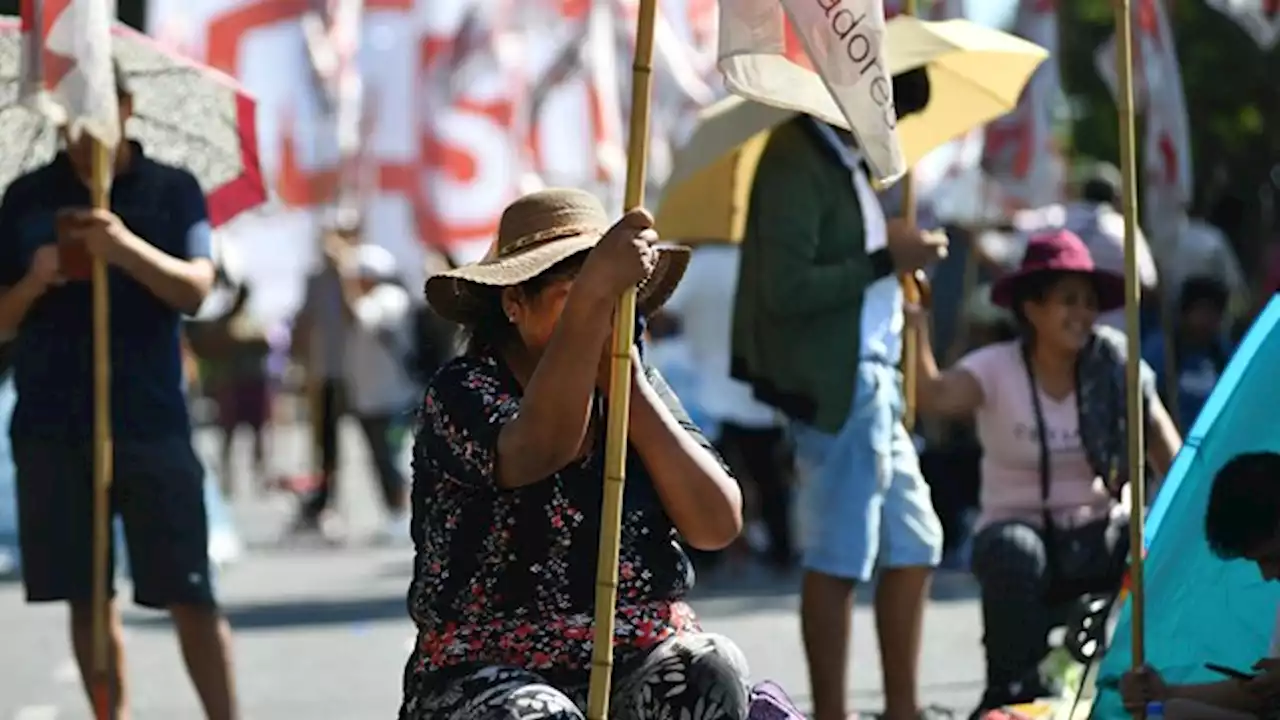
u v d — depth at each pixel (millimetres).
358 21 43125
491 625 10984
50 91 15914
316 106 42781
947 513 29641
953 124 18297
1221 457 14602
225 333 47031
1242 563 14508
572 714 10500
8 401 32000
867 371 16688
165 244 16422
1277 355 14570
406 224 42875
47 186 16641
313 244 43156
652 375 11602
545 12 42281
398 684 21656
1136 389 14125
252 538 39375
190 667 16484
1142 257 24188
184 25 42781
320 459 39969
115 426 16250
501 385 11125
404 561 34125
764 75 11625
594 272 10430
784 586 29797
